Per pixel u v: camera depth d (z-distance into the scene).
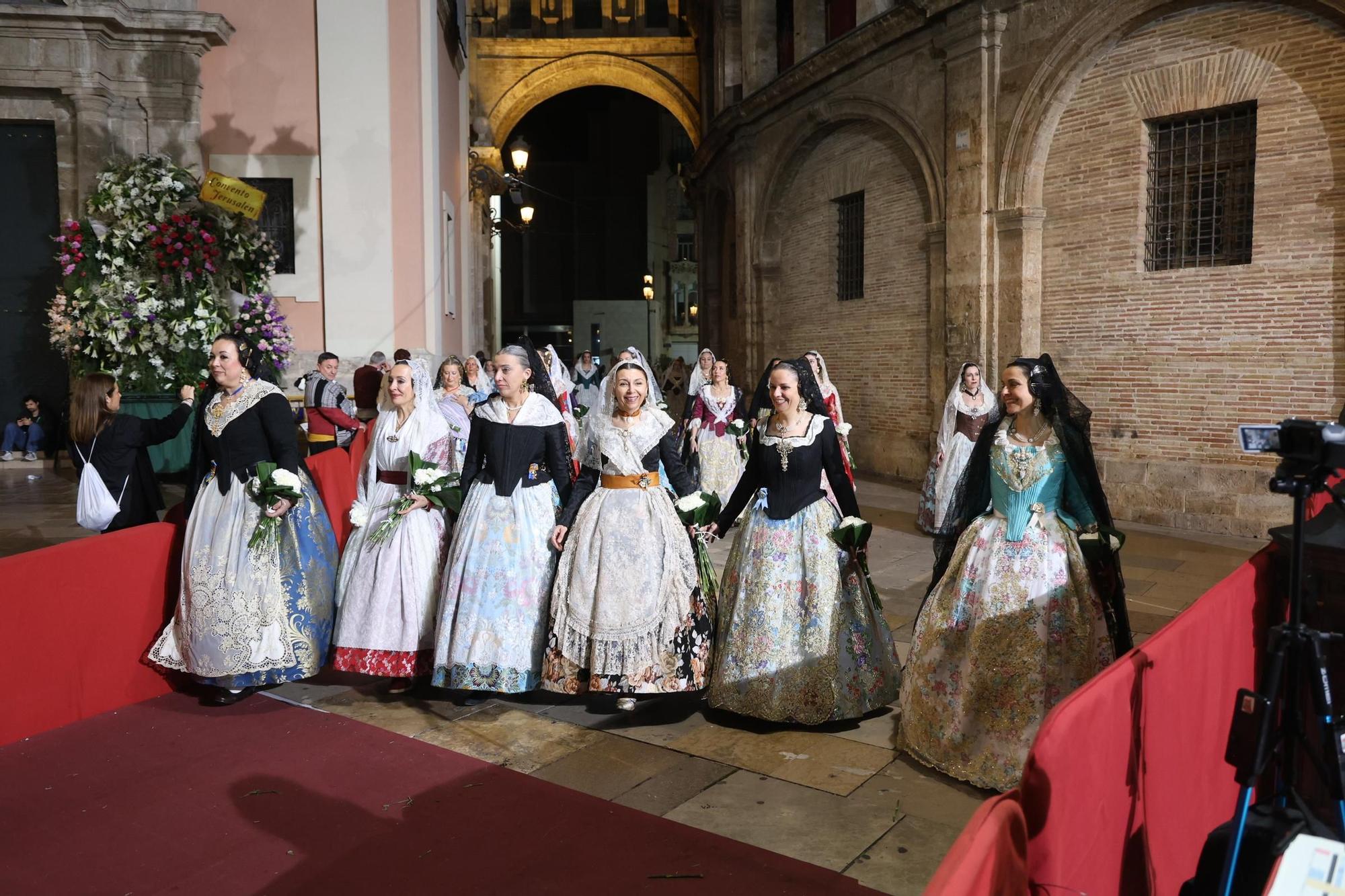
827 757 4.23
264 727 4.57
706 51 24.14
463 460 6.47
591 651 4.49
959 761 3.97
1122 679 2.41
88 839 3.51
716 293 22.80
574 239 43.88
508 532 4.76
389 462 5.20
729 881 3.19
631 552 4.51
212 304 11.02
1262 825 2.45
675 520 4.67
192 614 4.78
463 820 3.62
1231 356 9.33
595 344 43.50
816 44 15.78
